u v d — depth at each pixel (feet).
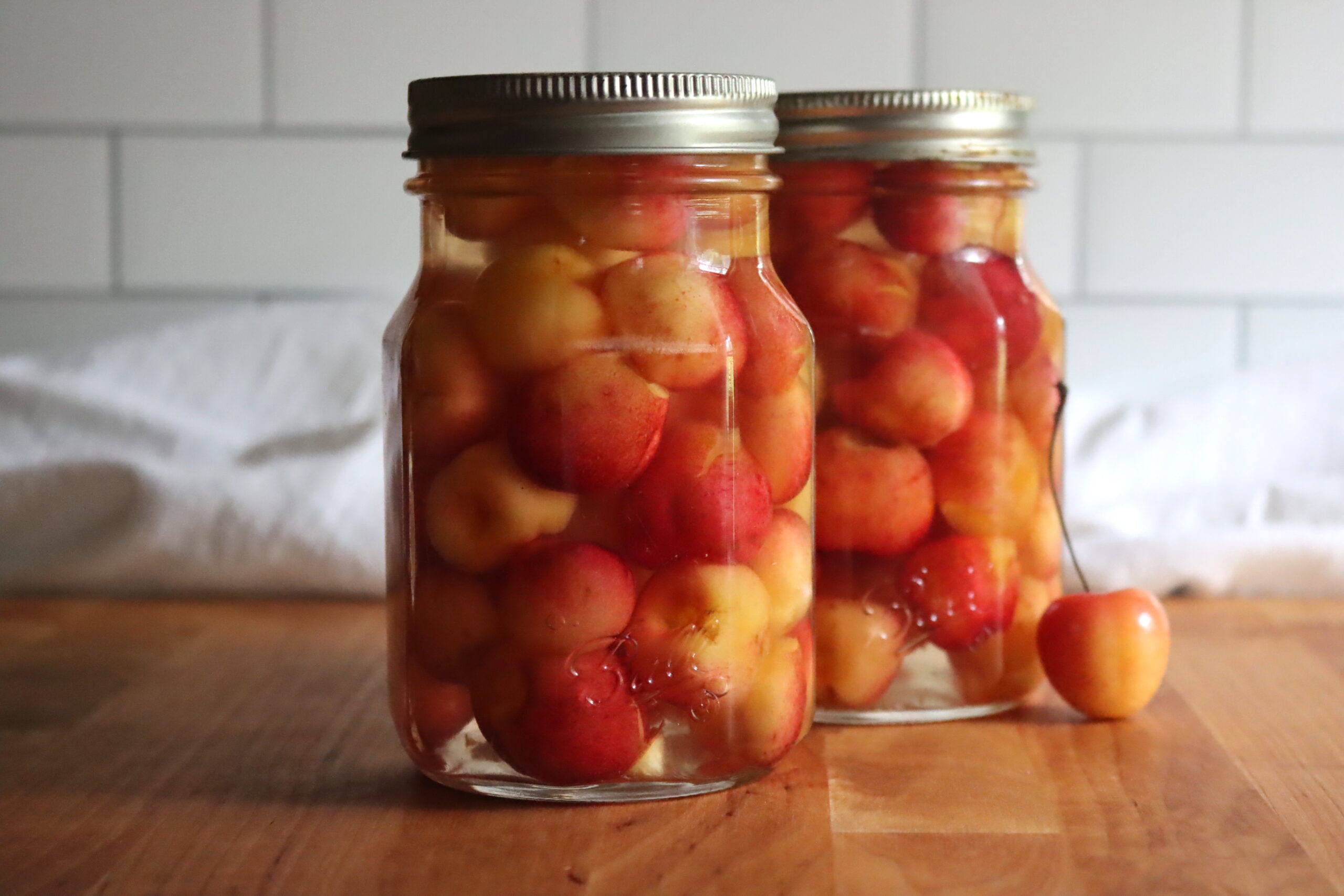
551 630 1.61
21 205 2.78
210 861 1.60
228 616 2.30
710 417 1.64
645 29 2.74
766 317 1.67
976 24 2.74
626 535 1.63
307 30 2.75
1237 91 2.76
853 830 1.64
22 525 2.36
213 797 1.72
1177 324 2.81
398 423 1.69
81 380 2.51
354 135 2.77
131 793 1.73
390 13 2.74
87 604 2.35
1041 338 1.87
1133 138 2.77
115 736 1.87
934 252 1.82
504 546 1.62
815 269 1.82
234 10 2.74
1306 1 2.74
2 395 2.49
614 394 1.60
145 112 2.76
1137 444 2.58
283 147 2.77
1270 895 1.54
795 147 1.82
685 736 1.67
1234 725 1.88
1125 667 1.86
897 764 1.77
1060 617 1.88
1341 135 2.76
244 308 2.80
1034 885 1.55
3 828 1.66
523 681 1.62
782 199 1.84
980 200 1.84
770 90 1.67
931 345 1.81
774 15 2.74
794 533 1.70
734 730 1.68
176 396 2.54
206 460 2.47
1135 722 1.89
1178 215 2.78
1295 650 2.13
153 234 2.79
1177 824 1.65
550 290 1.60
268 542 2.34
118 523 2.35
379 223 2.79
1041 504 1.89
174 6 2.74
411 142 1.66
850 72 2.75
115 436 2.48
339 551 2.34
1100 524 2.44
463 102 1.61
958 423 1.82
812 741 1.83
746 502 1.65
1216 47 2.75
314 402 2.55
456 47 2.75
